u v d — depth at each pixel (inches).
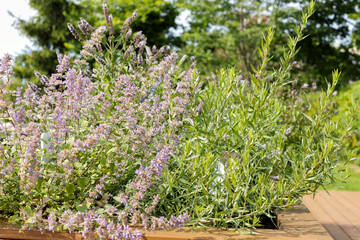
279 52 484.7
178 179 77.6
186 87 78.9
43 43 635.5
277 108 80.4
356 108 78.7
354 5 491.5
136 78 106.1
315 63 502.6
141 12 505.0
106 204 72.1
